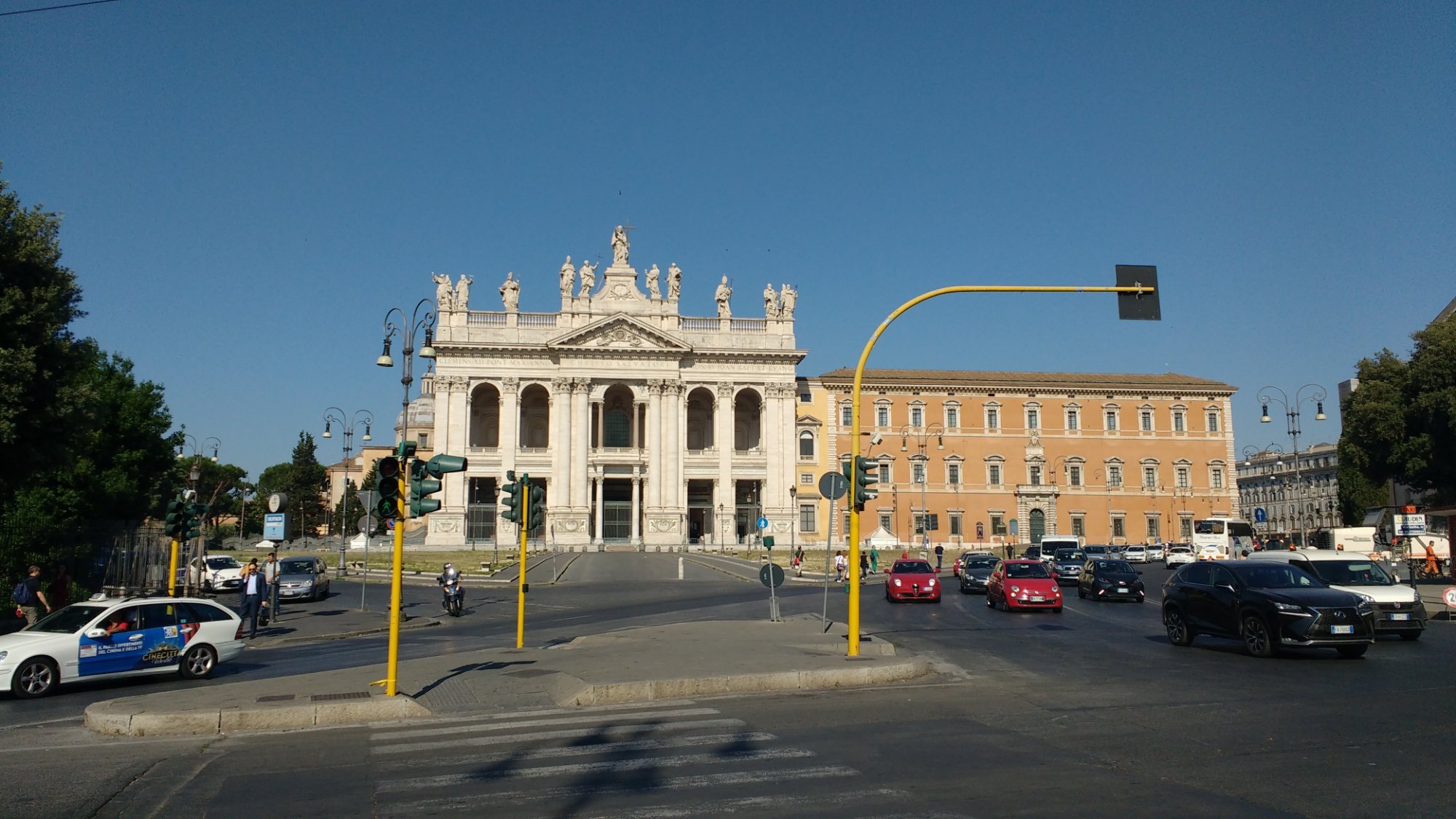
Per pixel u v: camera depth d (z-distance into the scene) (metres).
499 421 98.81
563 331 93.94
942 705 14.93
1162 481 100.69
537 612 39.66
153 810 9.66
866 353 20.28
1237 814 8.85
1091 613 32.50
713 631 25.77
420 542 99.38
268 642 28.89
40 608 27.55
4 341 27.77
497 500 91.75
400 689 16.78
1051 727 13.04
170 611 20.48
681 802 9.44
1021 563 34.78
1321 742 11.77
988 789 9.80
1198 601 21.98
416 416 142.12
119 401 51.34
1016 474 98.94
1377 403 59.06
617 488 98.56
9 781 10.95
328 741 13.09
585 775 10.65
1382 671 17.64
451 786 10.32
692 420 104.06
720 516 94.62
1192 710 14.05
